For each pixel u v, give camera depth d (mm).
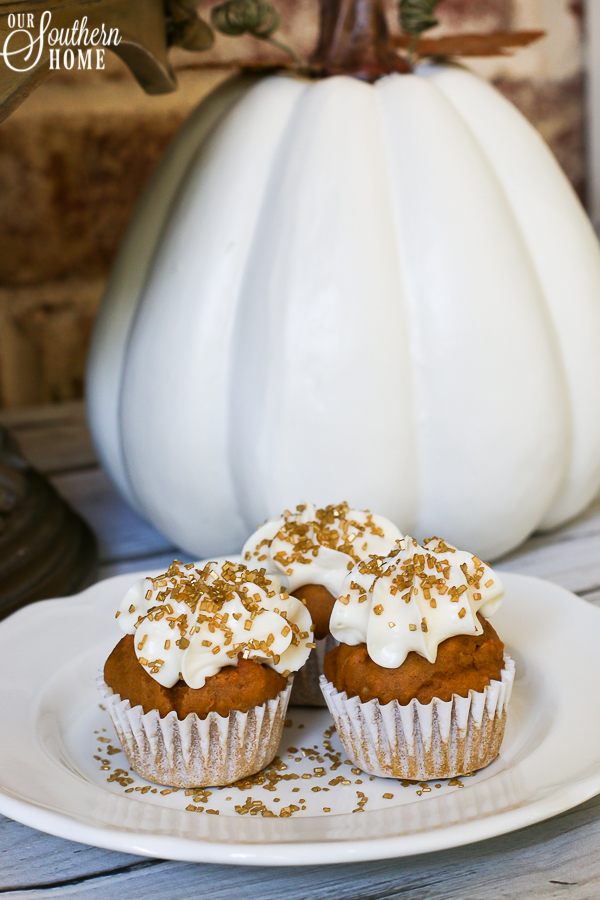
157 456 478
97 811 354
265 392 452
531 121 793
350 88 467
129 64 456
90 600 446
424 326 454
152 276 487
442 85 488
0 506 505
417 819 346
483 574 389
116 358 506
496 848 352
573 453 490
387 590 382
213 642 378
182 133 511
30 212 723
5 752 373
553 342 474
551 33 778
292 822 350
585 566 489
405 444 455
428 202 455
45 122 707
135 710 375
